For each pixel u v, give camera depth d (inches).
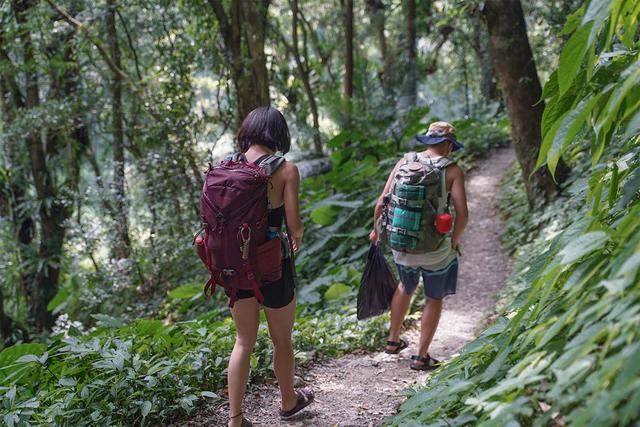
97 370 157.5
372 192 433.7
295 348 203.3
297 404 146.1
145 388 145.6
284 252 130.3
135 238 487.2
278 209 130.0
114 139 539.2
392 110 612.4
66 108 489.7
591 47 77.9
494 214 429.7
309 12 874.1
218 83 494.9
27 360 155.4
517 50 341.4
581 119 75.0
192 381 156.2
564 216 306.0
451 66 983.0
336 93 619.5
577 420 56.8
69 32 504.4
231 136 510.0
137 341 176.2
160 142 481.7
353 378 182.1
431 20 722.8
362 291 194.7
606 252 83.2
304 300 293.7
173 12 483.5
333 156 515.5
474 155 613.6
